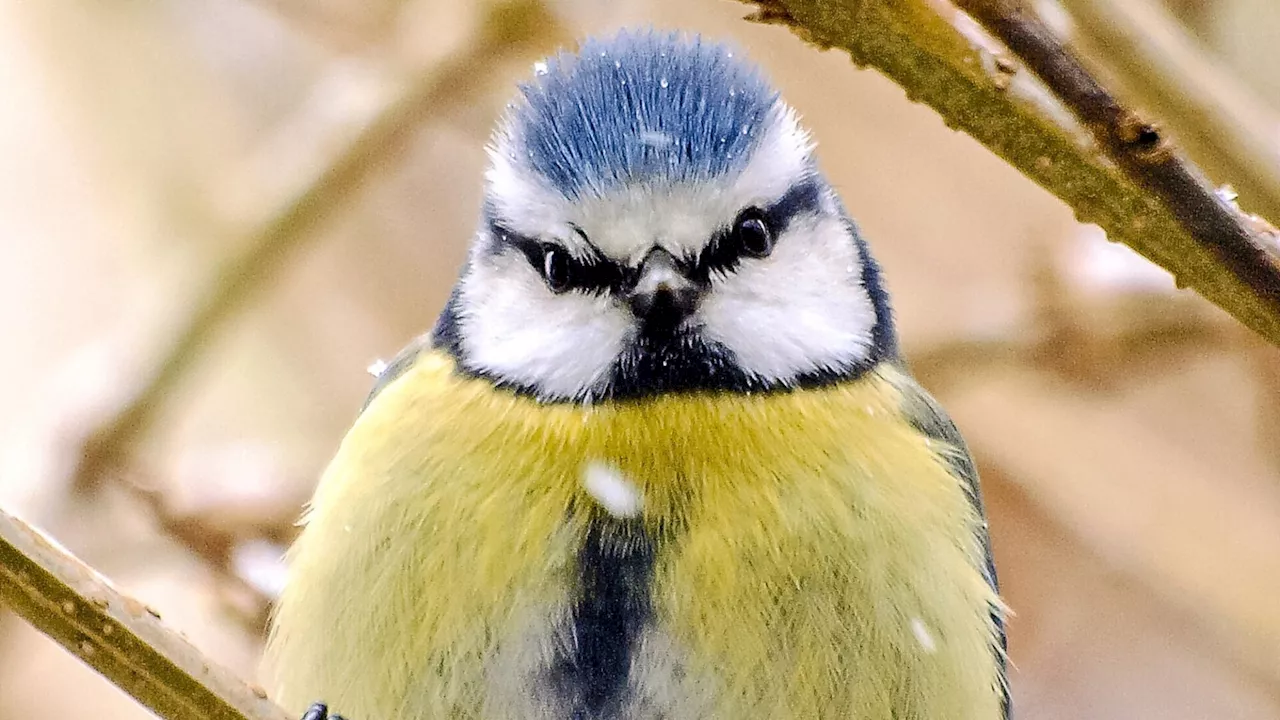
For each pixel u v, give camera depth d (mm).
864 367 1058
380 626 1050
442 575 1049
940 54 1021
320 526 1055
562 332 1054
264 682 1060
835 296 1058
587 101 1058
